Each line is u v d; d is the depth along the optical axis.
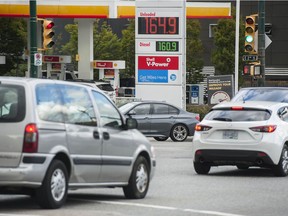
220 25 164.25
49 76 131.00
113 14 124.31
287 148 45.72
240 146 44.47
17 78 30.11
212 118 45.81
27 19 132.50
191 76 171.00
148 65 99.19
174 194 36.94
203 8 128.75
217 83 95.06
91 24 134.25
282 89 52.25
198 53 172.62
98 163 32.06
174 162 54.97
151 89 99.38
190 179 44.00
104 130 32.59
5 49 135.75
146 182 35.72
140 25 99.19
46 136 29.25
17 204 32.25
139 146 35.06
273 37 197.88
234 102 47.16
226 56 162.62
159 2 98.69
